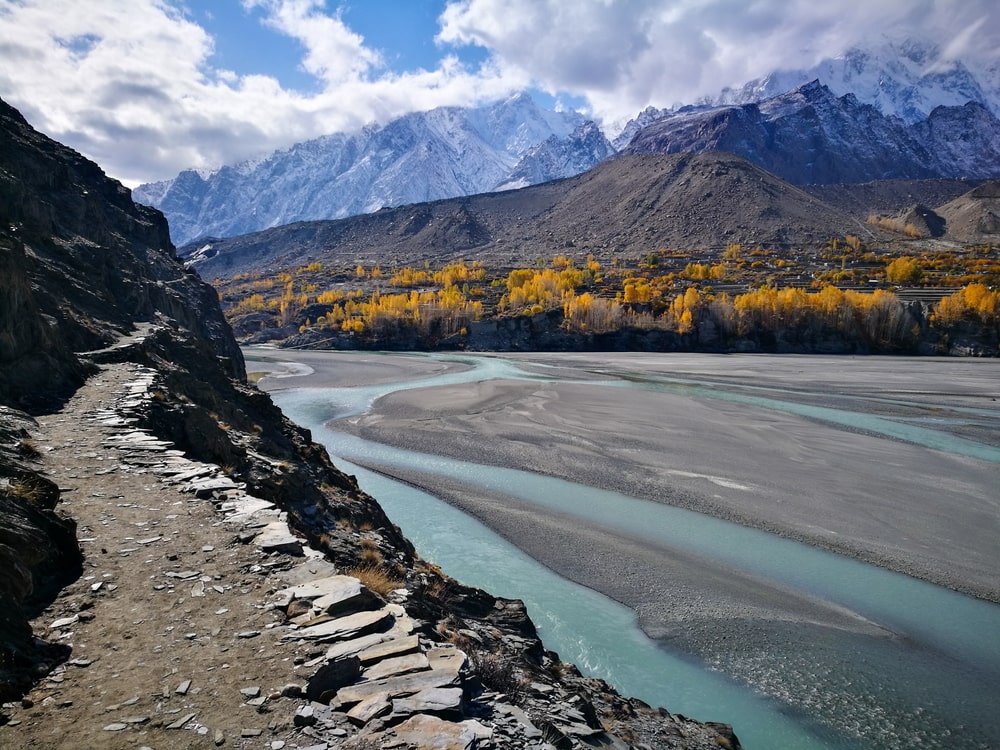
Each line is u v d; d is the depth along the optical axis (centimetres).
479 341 13538
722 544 2556
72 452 1323
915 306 11994
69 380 1855
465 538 2606
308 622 759
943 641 1891
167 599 794
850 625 1970
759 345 12431
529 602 2069
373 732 577
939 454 3816
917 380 7519
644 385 6975
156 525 1020
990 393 6419
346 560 1383
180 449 1566
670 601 2102
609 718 1148
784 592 2172
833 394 6334
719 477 3394
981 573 2303
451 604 1530
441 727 594
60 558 848
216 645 700
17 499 841
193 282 6391
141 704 589
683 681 1681
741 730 1499
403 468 3669
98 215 4431
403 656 725
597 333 13212
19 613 670
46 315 2211
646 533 2670
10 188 3111
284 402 6156
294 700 615
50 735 537
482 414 5116
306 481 1872
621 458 3772
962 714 1575
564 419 4862
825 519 2803
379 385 7412
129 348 2361
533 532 2670
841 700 1620
